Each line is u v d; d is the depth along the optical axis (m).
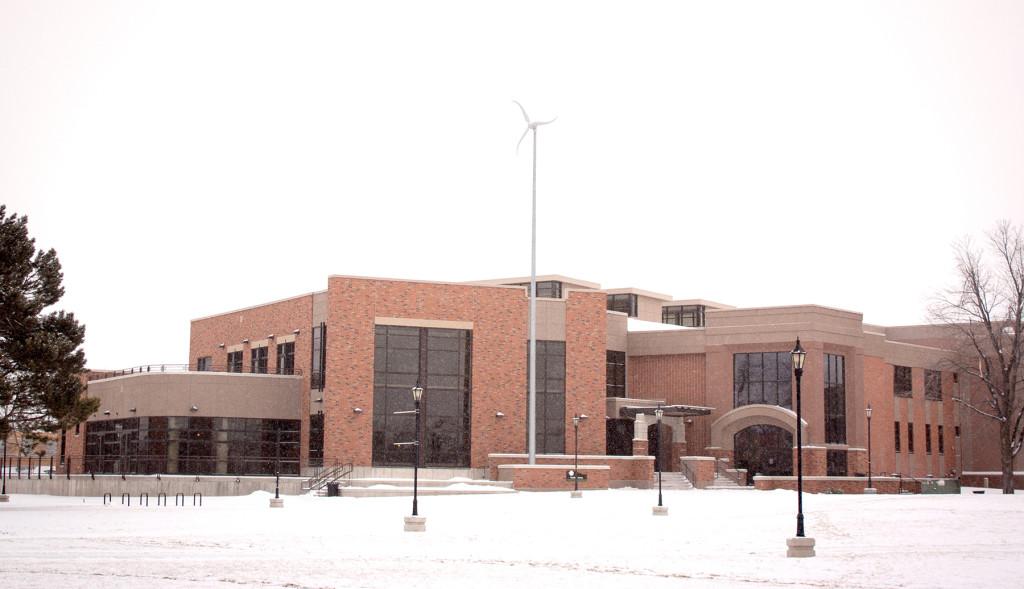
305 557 27.05
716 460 67.38
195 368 79.69
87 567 24.61
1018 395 79.31
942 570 24.47
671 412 66.38
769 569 24.92
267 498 54.16
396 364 62.59
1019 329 66.12
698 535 33.34
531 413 59.03
